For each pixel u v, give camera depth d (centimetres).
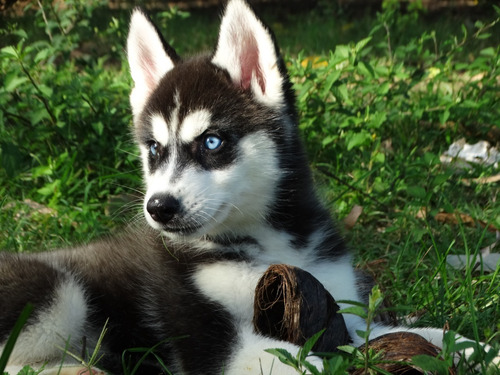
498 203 129
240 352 92
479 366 92
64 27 166
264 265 99
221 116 100
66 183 130
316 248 102
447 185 133
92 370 93
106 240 108
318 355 90
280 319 94
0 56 136
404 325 103
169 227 97
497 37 223
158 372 100
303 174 104
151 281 101
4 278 98
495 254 115
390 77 145
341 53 139
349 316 101
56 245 119
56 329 98
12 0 200
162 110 101
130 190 132
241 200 100
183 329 96
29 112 137
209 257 99
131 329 101
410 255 117
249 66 103
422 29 235
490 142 148
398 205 131
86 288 101
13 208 126
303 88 138
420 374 88
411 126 148
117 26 172
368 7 292
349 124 140
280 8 302
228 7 102
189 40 239
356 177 131
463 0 281
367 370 86
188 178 98
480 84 164
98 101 142
